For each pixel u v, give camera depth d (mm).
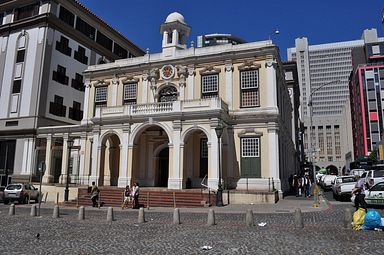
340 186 23688
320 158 136250
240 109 26703
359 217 11750
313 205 19328
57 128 33688
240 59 27422
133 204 20438
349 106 124562
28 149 34812
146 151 29094
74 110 39625
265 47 26453
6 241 9984
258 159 25500
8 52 38500
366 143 91312
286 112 35875
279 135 26953
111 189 23922
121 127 26406
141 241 9828
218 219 14758
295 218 12188
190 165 27266
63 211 19375
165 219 15086
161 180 28922
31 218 15797
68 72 38969
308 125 134375
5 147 36594
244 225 12773
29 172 34188
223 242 9516
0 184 35594
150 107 26078
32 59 36500
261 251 8320
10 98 37031
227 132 26516
